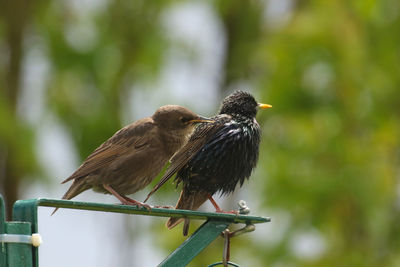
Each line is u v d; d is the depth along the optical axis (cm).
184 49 1842
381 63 1658
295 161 1612
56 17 1758
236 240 1620
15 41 1745
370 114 1647
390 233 1623
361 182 1583
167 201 1606
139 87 1778
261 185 1611
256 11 1947
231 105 962
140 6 1795
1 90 1686
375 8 1647
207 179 927
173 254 702
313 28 1631
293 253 1587
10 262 565
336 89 1628
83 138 1697
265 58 1667
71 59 1720
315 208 1588
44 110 1688
